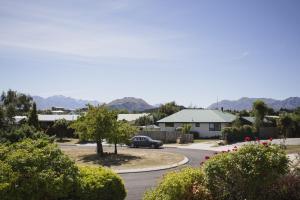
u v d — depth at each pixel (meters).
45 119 83.62
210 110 70.94
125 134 38.44
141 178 24.81
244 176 10.77
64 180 10.48
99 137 37.19
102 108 37.56
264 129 63.22
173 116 70.12
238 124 64.50
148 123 85.88
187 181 11.17
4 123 48.19
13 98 106.94
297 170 12.30
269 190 11.16
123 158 35.78
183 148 48.38
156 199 11.03
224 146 48.44
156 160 34.56
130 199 17.56
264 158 10.77
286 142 49.81
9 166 9.88
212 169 11.17
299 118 65.88
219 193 11.16
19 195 9.68
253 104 66.06
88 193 11.31
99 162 33.72
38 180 9.98
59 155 11.19
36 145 11.44
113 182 12.35
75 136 70.88
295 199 11.09
